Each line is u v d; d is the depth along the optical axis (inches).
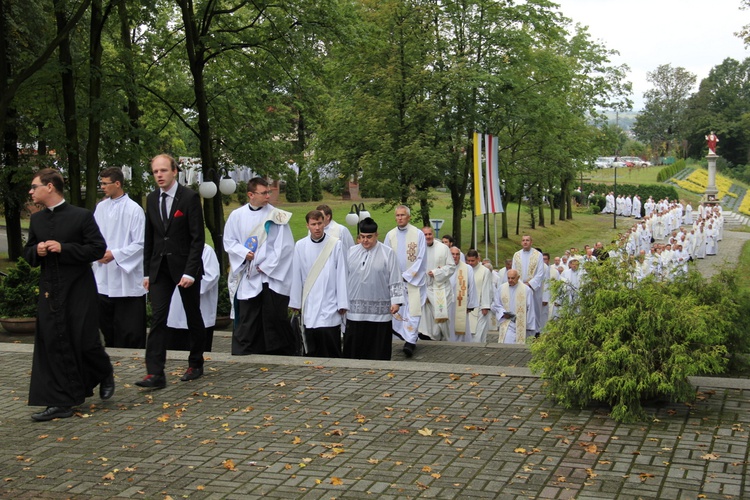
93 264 454.6
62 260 297.1
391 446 259.4
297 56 860.6
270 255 402.6
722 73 4913.9
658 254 940.0
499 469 237.6
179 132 1312.7
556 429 275.0
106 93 800.9
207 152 851.4
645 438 264.2
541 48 1307.8
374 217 1812.3
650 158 5093.5
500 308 671.1
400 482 228.7
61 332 296.5
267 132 1021.8
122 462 250.2
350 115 1115.9
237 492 224.2
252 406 308.2
